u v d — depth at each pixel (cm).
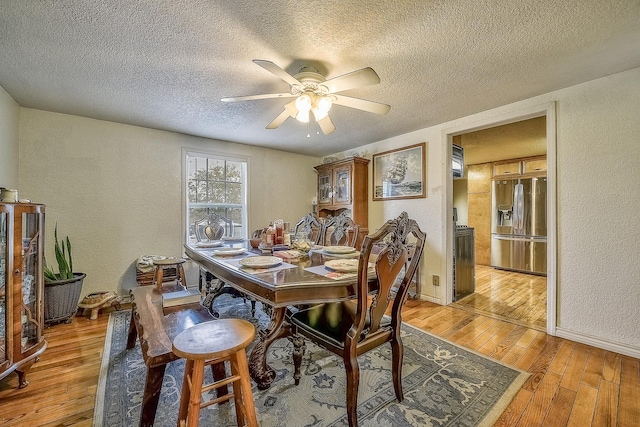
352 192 407
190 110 280
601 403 154
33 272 181
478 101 258
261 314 288
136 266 327
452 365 193
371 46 172
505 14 144
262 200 437
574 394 161
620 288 208
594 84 217
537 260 484
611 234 212
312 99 187
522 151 463
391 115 295
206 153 383
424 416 145
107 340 227
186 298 192
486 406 152
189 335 115
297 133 362
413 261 156
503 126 342
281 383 174
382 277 141
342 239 264
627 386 168
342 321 165
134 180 330
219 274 185
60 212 290
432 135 335
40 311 184
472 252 376
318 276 146
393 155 380
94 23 151
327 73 203
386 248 140
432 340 232
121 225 323
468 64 193
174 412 148
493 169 547
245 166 423
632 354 202
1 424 138
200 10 142
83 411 148
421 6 138
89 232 305
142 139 335
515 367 190
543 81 219
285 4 137
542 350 213
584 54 181
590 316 222
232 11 142
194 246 258
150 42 169
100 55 183
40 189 279
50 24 152
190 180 380
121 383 171
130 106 270
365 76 161
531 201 494
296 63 190
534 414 146
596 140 217
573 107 227
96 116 298
